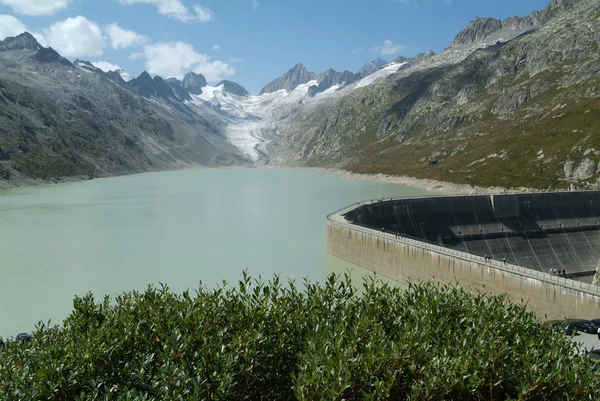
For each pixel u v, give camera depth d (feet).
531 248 467.52
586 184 634.02
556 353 100.73
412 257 307.78
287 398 107.55
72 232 469.16
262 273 331.98
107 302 138.82
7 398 93.15
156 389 95.61
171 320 115.24
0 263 352.08
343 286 134.10
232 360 100.01
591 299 211.82
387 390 93.04
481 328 112.88
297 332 117.39
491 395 93.50
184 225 516.32
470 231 471.21
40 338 122.31
